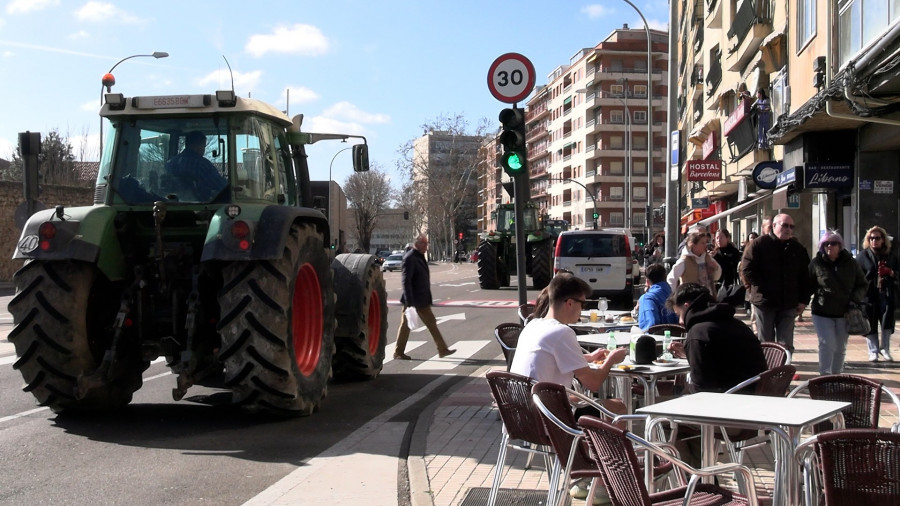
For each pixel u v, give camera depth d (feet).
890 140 52.39
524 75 30.25
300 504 18.57
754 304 32.78
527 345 18.40
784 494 13.07
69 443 24.67
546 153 380.78
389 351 47.75
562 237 78.79
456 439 24.54
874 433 11.14
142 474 21.26
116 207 28.07
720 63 116.16
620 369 20.40
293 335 27.30
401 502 18.72
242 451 23.72
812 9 63.67
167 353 27.12
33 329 26.20
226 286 25.89
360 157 34.99
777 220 32.50
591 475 14.97
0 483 20.43
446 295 96.84
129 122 28.81
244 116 28.94
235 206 26.12
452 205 272.31
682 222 168.76
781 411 14.07
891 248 39.27
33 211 37.01
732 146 106.83
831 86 45.62
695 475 12.85
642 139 304.71
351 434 26.02
